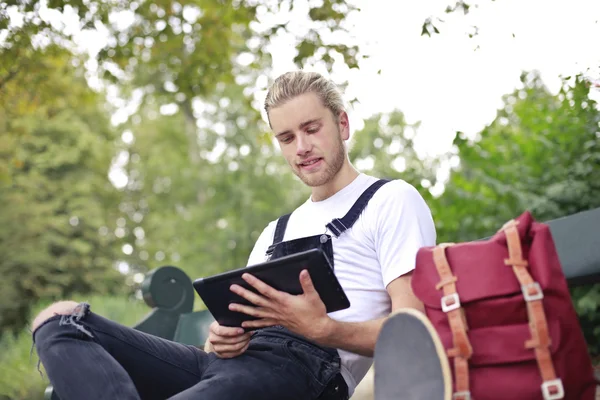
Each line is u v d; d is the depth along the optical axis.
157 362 2.34
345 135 2.57
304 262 2.00
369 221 2.38
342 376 2.28
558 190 3.66
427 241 2.32
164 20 7.24
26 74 7.15
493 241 1.82
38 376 6.31
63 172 20.45
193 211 22.33
